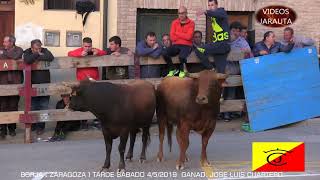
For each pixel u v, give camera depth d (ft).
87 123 46.37
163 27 52.19
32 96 43.80
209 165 35.29
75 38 49.44
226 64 46.24
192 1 51.29
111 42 45.60
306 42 50.29
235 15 53.26
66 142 43.93
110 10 49.60
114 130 33.17
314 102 48.24
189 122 33.71
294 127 48.37
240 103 47.39
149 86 34.78
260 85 47.14
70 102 33.01
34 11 48.88
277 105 47.44
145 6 50.37
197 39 46.73
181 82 34.45
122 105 32.71
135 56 45.14
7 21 49.44
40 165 36.22
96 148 41.47
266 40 47.83
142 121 34.24
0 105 43.98
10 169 35.17
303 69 47.93
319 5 53.67
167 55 45.03
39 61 43.78
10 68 43.32
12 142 44.19
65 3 49.73
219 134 45.96
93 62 44.62
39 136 45.11
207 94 31.96
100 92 32.50
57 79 48.49
